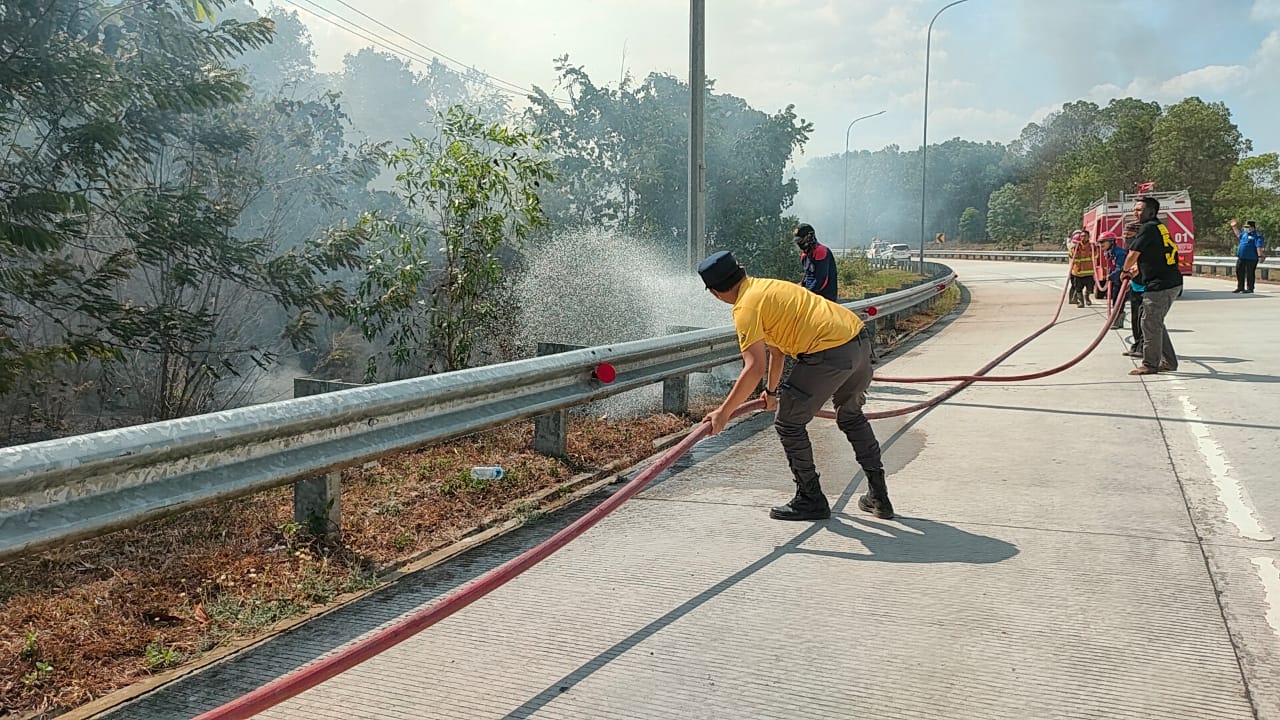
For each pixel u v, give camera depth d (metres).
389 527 4.97
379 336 12.98
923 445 6.92
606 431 7.35
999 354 12.24
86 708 3.06
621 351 6.48
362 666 3.35
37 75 7.99
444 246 8.99
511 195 9.16
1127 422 7.37
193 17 9.31
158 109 8.91
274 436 3.87
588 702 3.05
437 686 3.19
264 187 11.50
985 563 4.31
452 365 8.78
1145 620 3.61
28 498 2.98
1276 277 28.36
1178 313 16.56
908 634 3.54
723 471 6.30
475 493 5.62
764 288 4.80
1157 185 74.31
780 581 4.15
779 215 22.03
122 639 3.55
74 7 8.47
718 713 2.96
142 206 9.15
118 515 3.22
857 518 5.11
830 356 4.84
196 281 9.78
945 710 2.95
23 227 7.34
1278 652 3.31
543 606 3.91
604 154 20.38
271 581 4.13
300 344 11.06
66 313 9.76
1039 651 3.36
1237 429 6.92
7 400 9.35
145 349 9.02
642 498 5.64
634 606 3.89
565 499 5.65
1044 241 99.88
